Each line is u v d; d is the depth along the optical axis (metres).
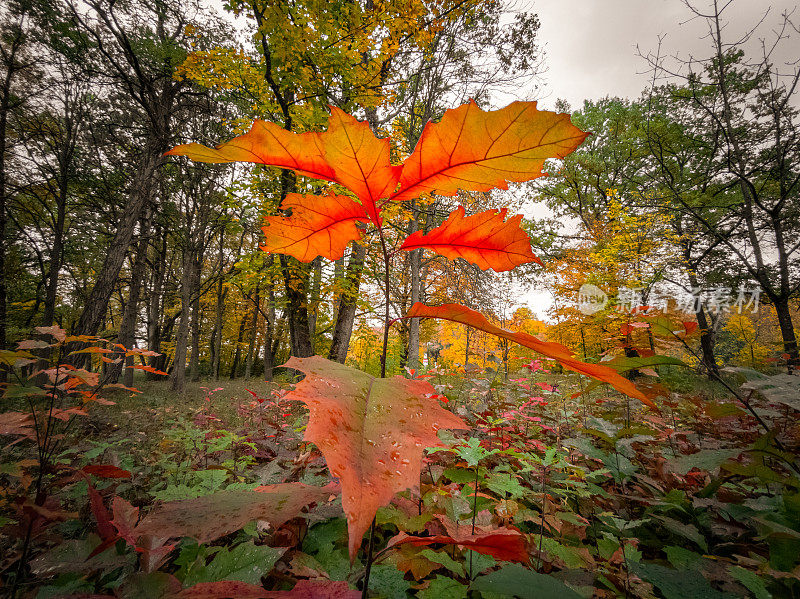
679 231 12.03
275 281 8.83
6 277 11.41
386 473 0.36
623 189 16.27
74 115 11.14
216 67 6.95
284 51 6.39
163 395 9.26
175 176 12.64
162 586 0.66
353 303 8.84
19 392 1.28
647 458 2.16
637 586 1.20
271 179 7.71
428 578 1.35
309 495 0.65
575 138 0.54
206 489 1.58
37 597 1.10
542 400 2.80
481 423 2.59
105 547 0.90
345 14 6.66
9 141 10.77
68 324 15.32
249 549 0.95
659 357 1.10
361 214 0.81
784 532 0.92
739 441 2.25
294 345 9.03
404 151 9.06
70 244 13.58
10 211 11.95
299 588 0.62
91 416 3.87
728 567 1.08
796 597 0.98
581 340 11.86
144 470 2.34
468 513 1.38
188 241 13.70
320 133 0.60
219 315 19.05
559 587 0.71
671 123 11.35
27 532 1.08
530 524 1.75
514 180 0.65
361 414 0.45
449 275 13.98
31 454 2.04
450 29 9.52
